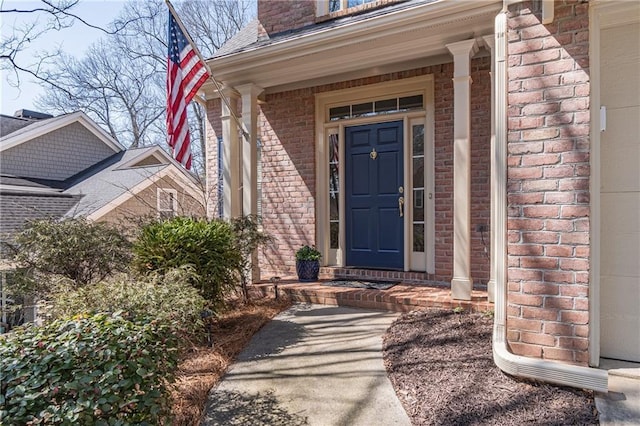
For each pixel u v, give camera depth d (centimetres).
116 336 195
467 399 224
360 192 554
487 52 440
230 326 381
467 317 354
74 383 169
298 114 586
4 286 511
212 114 689
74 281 427
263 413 229
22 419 160
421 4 371
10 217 862
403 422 213
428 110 500
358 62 467
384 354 297
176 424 216
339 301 441
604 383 219
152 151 1351
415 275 497
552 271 241
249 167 518
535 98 248
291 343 332
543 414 207
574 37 236
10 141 1141
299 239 587
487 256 461
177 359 223
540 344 244
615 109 250
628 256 248
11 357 180
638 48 243
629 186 247
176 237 373
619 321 249
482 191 461
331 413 226
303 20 541
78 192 1090
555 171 241
